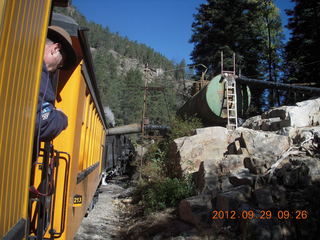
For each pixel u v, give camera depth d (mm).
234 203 6516
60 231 3604
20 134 1853
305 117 10250
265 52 35406
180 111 22297
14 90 1678
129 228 8102
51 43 2736
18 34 1675
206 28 37000
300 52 28344
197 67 37281
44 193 2680
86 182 6453
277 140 8617
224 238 5820
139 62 185125
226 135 10633
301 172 6793
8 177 1660
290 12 29594
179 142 10883
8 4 1471
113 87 80438
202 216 6684
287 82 30453
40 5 2109
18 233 1762
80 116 4645
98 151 10508
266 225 5641
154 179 11328
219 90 16422
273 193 6504
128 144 28969
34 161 2508
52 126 2398
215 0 35750
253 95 31484
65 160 3734
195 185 8898
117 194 15102
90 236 7578
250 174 7613
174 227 6941
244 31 34875
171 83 59312
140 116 64812
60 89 4012
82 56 4117
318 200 6043
